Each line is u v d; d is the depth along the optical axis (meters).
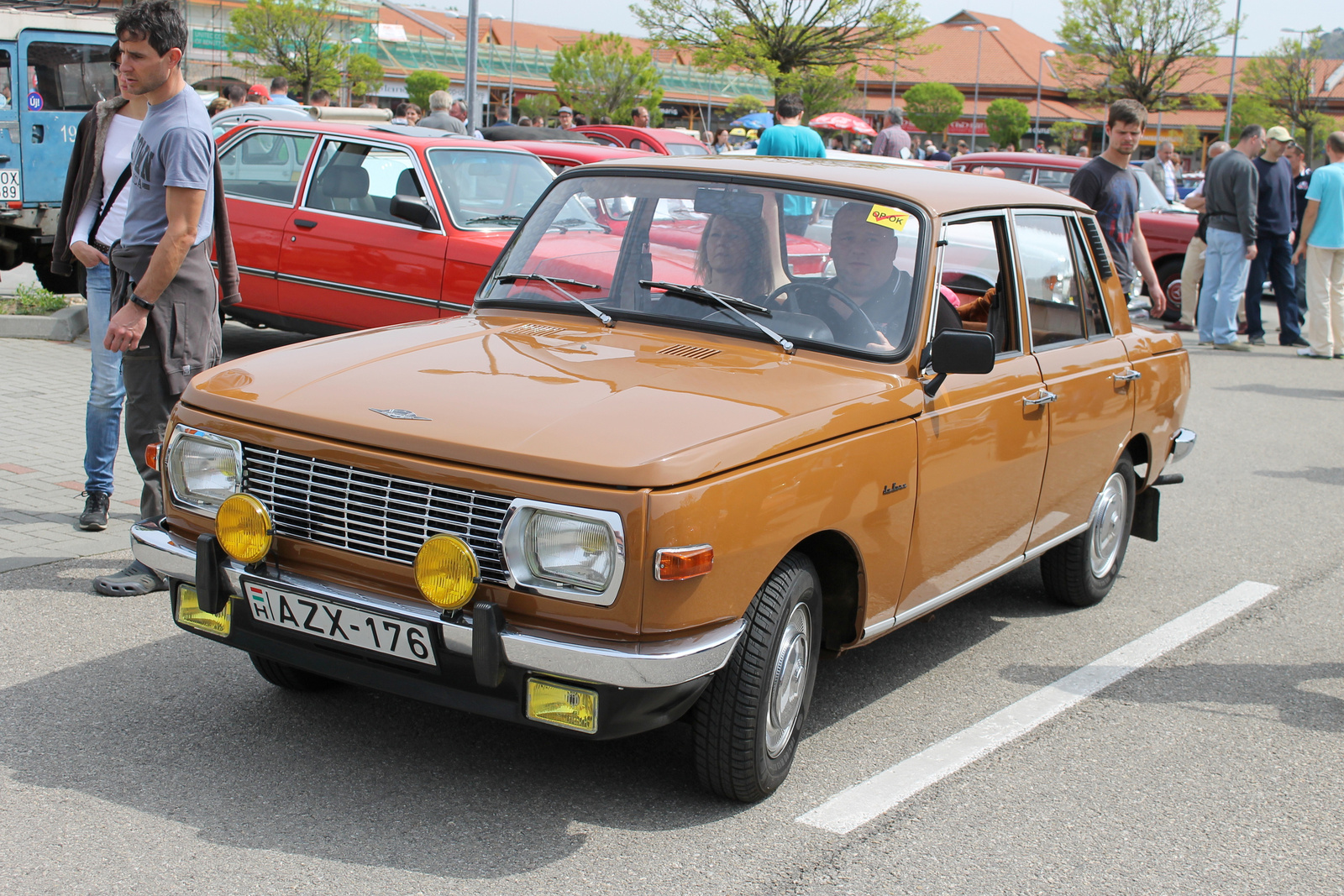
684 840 3.47
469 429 3.27
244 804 3.54
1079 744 4.30
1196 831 3.73
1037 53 88.38
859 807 3.74
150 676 4.37
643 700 3.17
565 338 4.12
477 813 3.55
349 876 3.19
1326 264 13.43
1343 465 8.91
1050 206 5.07
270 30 46.06
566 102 48.41
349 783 3.69
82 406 8.10
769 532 3.32
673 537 3.08
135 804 3.50
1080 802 3.87
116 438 5.79
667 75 71.06
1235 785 4.05
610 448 3.16
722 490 3.18
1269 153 14.23
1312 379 12.37
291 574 3.46
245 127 9.80
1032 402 4.57
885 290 4.12
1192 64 59.44
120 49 4.63
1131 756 4.23
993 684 4.82
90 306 5.58
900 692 4.69
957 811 3.76
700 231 4.36
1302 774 4.16
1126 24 58.69
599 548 3.08
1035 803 3.84
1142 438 5.75
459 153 9.38
